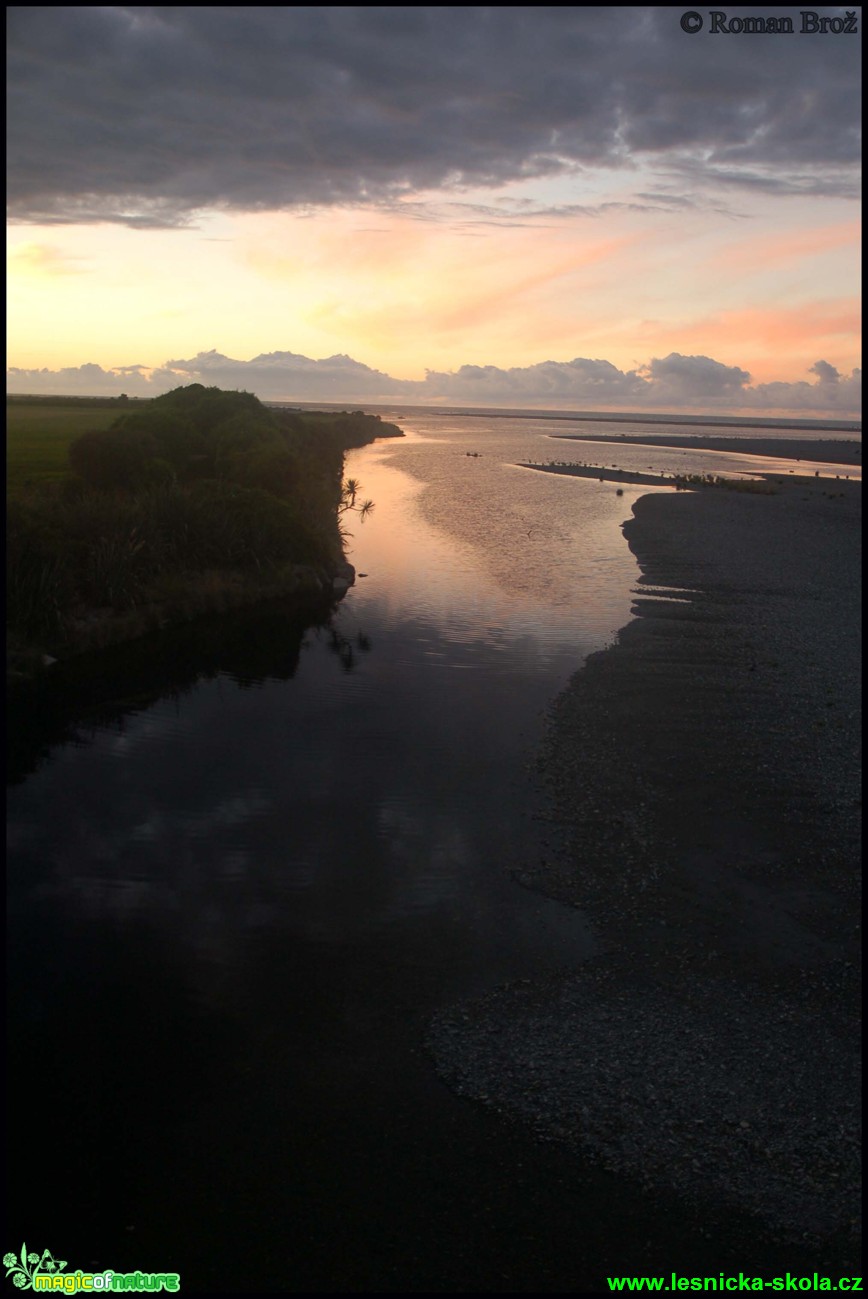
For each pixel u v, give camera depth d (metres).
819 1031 9.11
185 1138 7.69
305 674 20.77
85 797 14.30
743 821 13.46
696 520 45.16
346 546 36.88
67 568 23.33
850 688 19.50
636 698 18.78
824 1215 7.03
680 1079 8.44
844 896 11.52
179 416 51.56
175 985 9.68
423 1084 8.36
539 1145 7.68
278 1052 8.72
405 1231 6.89
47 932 10.61
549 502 52.91
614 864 12.29
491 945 10.50
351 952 10.33
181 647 22.84
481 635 24.00
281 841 12.89
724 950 10.42
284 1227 6.90
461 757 15.90
